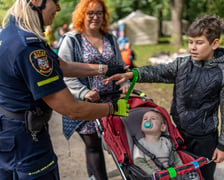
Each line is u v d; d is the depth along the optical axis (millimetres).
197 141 2322
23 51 1666
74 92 2631
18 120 1808
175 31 16000
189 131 2322
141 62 11516
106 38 2885
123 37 11344
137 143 2418
